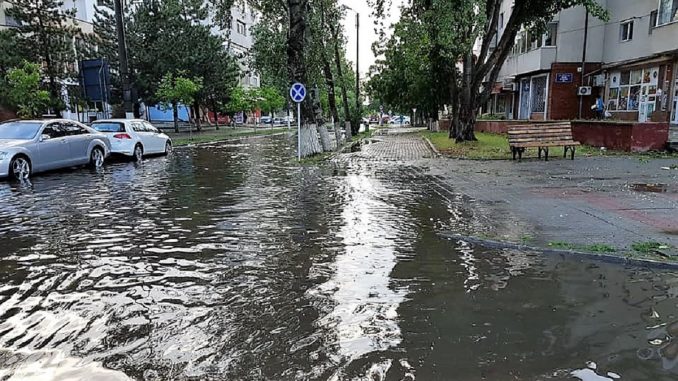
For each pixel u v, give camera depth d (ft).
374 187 34.42
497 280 14.99
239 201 29.45
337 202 28.78
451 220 23.35
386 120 261.44
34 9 79.82
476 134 87.76
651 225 20.77
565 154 47.37
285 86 74.02
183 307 13.42
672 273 15.26
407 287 14.56
